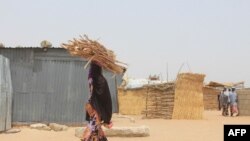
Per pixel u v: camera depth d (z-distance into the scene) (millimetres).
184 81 25953
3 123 15359
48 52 18281
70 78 18344
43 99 18109
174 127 18797
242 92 31359
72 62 18406
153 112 28016
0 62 15203
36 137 14188
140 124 20734
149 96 28906
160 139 13664
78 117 18188
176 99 25781
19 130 15828
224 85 47031
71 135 14734
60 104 18172
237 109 31438
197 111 25875
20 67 18094
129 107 34812
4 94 15438
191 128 18219
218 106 46281
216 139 13781
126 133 14172
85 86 18391
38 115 18000
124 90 35031
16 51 18125
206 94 46312
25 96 18016
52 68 18312
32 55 18156
